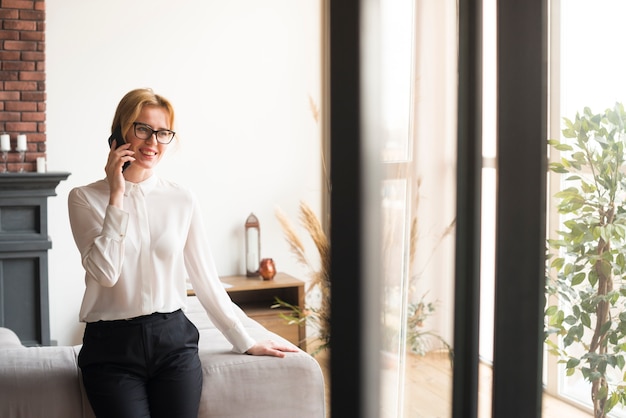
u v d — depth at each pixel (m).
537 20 0.62
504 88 0.62
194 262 2.38
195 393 2.21
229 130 5.24
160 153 2.25
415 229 0.60
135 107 2.20
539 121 0.62
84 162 4.93
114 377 2.11
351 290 0.59
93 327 2.16
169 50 5.09
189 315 3.04
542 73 0.62
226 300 2.45
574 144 1.92
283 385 2.40
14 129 4.64
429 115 0.61
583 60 2.43
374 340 0.60
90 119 4.94
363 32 0.59
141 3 5.01
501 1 0.62
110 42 4.96
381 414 0.61
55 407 2.22
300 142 5.39
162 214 2.24
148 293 2.16
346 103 0.59
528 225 0.62
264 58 5.30
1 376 2.20
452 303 0.61
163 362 2.17
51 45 4.84
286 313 4.82
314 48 5.40
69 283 4.92
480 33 0.62
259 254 5.21
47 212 4.61
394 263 0.60
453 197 0.61
